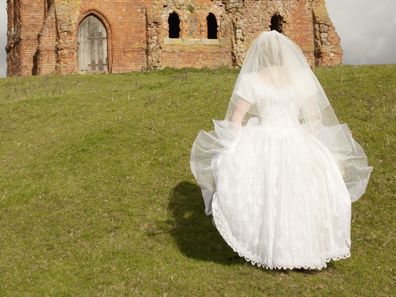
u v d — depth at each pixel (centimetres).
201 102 1291
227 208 619
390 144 954
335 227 625
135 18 2830
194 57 2906
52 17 2692
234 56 2969
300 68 660
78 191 877
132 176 920
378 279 618
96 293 586
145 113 1245
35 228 768
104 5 2783
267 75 654
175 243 709
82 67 2792
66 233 748
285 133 633
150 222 767
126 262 656
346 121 1066
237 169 623
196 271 627
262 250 612
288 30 3062
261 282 599
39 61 2681
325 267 634
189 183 886
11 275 633
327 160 638
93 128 1177
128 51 2825
